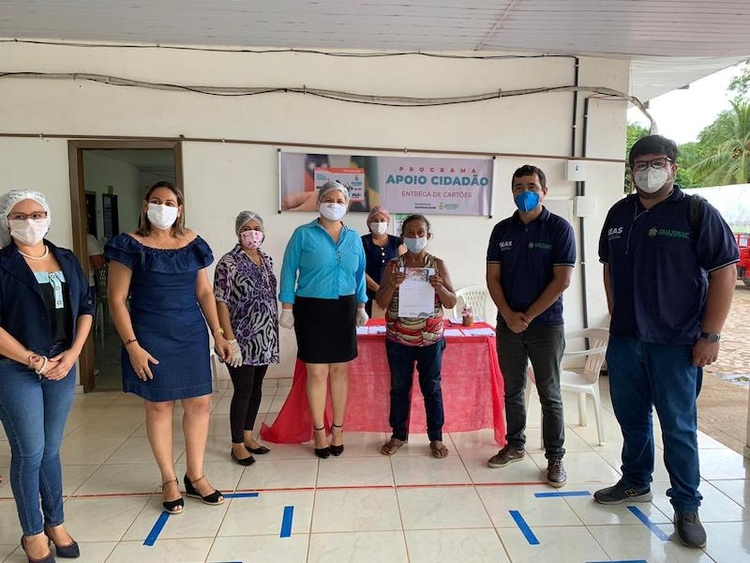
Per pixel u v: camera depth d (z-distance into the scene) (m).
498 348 2.77
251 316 2.81
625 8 2.83
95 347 5.87
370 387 3.19
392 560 2.04
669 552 2.08
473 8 2.81
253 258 2.93
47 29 3.11
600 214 4.41
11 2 2.70
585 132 4.32
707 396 4.23
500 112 4.25
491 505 2.43
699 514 2.35
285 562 2.03
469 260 4.34
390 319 2.90
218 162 4.11
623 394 2.37
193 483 2.49
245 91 4.07
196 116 4.06
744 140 17.16
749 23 3.07
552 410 2.62
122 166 7.32
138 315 2.24
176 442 3.20
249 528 2.26
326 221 2.81
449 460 2.90
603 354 3.15
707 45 3.48
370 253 3.83
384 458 2.94
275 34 3.20
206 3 2.72
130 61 3.99
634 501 2.45
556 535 2.19
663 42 3.39
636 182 2.12
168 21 2.97
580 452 3.00
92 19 2.95
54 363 1.91
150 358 2.22
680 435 2.15
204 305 2.48
